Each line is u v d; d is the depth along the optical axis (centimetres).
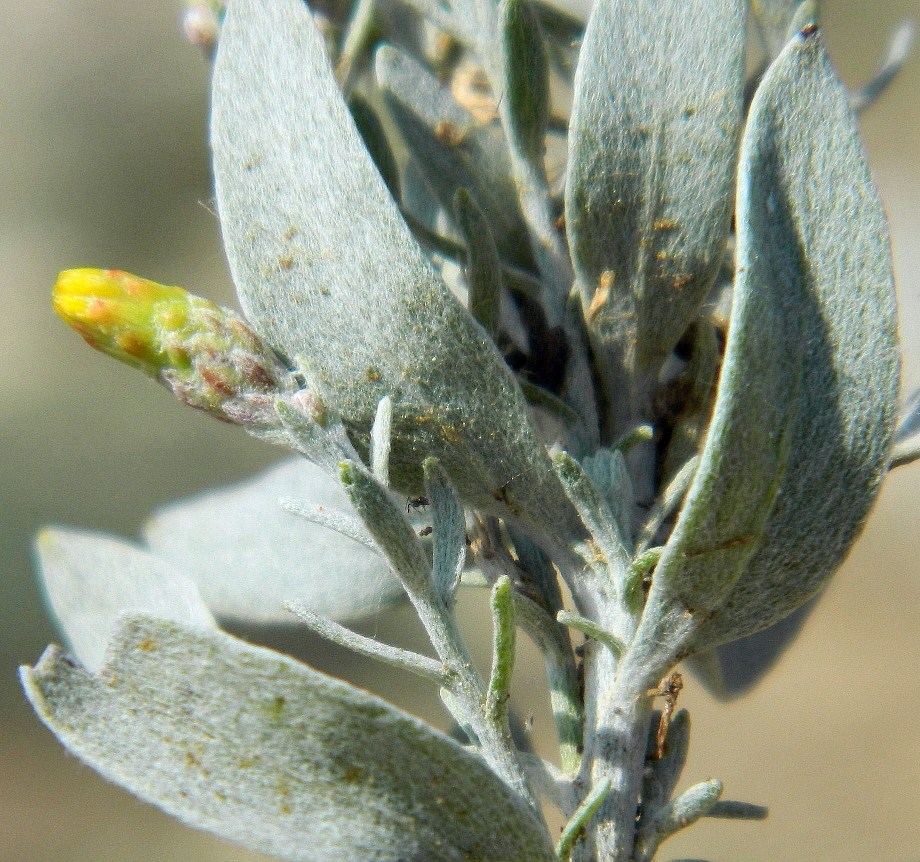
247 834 8
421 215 12
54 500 45
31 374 50
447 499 9
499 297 10
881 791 35
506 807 8
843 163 9
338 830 8
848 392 9
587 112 10
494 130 11
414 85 11
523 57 10
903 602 40
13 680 42
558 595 10
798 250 9
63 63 56
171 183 54
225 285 50
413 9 11
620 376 10
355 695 8
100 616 11
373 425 9
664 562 9
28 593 44
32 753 41
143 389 49
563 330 10
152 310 9
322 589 12
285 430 9
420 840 8
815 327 9
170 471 45
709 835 36
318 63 9
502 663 9
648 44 10
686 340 10
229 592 12
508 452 9
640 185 10
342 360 9
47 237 54
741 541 9
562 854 9
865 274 9
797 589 9
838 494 9
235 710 8
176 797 8
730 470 9
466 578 10
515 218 11
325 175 9
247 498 12
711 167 10
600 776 9
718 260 10
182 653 8
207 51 11
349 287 9
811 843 34
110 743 8
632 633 9
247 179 9
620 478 10
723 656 11
